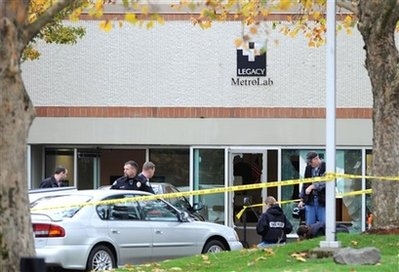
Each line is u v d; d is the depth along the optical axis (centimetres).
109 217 4150
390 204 3772
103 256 4053
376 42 3769
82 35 6506
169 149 6938
